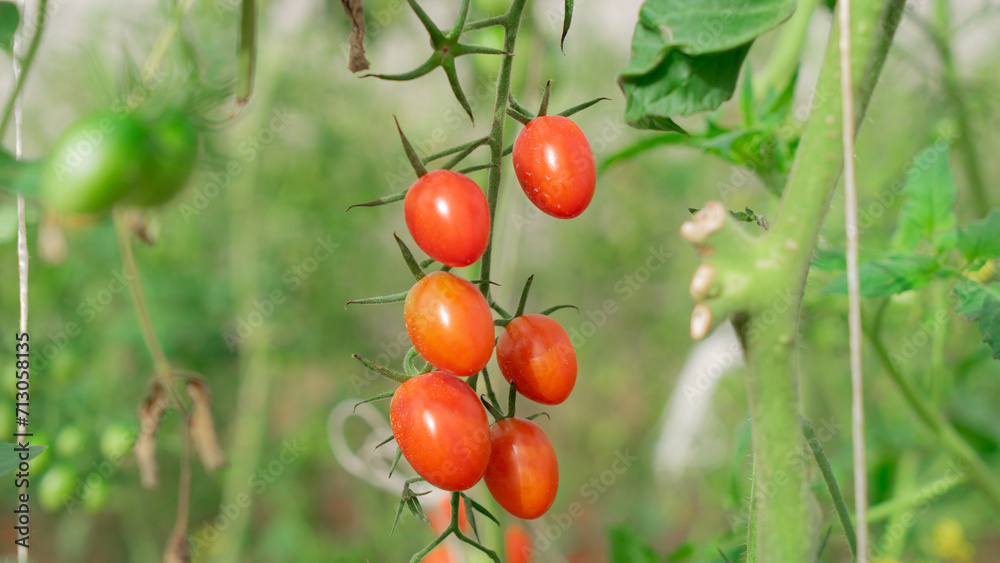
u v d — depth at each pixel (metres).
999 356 0.65
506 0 0.86
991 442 1.04
